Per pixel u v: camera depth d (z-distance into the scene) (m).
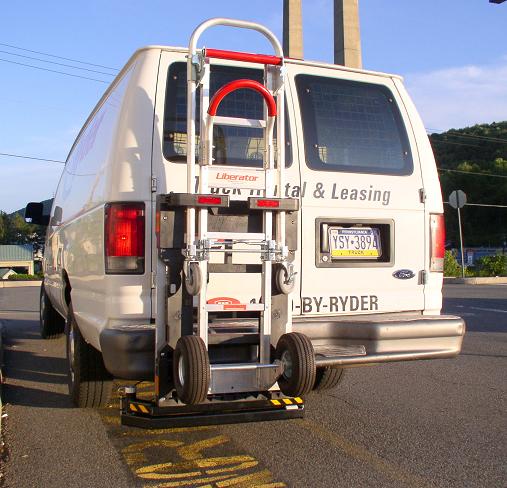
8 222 85.31
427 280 5.29
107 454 4.66
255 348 4.40
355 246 5.08
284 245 4.37
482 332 10.87
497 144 88.56
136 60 4.78
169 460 4.53
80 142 6.75
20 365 7.99
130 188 4.45
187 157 4.21
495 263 33.78
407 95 5.54
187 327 4.22
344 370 5.94
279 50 4.47
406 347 4.82
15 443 4.91
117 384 6.71
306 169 4.95
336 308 4.96
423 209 5.33
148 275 4.41
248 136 4.79
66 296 6.70
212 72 4.87
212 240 4.14
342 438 5.03
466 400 6.22
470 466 4.42
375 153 5.23
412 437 5.05
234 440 4.98
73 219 6.14
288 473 4.27
